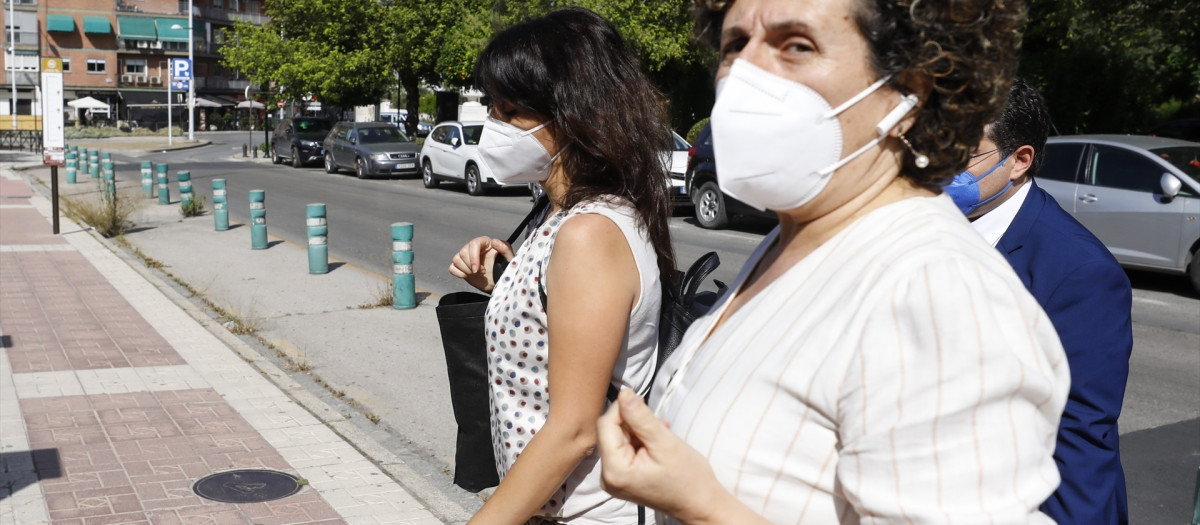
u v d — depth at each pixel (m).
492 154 2.00
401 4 30.98
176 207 18.38
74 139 61.72
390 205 19.00
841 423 1.08
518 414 1.92
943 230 1.12
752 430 1.15
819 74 1.17
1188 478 4.80
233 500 4.36
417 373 6.73
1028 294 1.07
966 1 1.13
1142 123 21.89
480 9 27.23
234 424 5.46
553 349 1.78
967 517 0.98
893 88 1.19
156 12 83.25
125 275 10.71
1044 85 20.80
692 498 1.12
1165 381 6.45
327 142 28.67
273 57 32.69
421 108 70.75
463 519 4.25
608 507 1.89
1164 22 20.00
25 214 17.19
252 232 12.84
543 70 1.90
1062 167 10.39
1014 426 0.99
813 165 1.20
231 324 8.09
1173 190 9.23
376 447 5.15
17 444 5.06
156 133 73.62
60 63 14.27
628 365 1.87
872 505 1.02
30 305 8.91
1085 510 1.85
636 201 1.90
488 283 2.33
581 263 1.77
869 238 1.17
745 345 1.22
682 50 22.61
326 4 31.00
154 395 6.00
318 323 8.30
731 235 14.04
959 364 1.00
